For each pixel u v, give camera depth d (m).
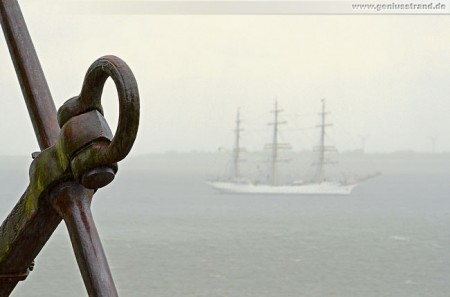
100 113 0.46
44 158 0.48
